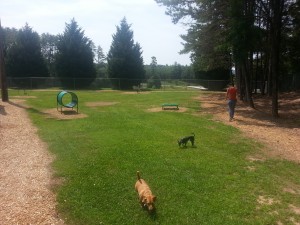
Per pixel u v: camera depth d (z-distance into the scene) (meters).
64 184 8.26
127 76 54.97
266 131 15.75
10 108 22.03
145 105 26.52
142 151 11.10
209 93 41.59
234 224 6.51
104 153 10.78
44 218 6.62
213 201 7.41
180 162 10.02
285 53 39.34
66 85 51.69
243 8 20.11
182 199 7.50
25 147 11.83
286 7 25.64
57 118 18.61
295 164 10.35
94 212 6.88
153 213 6.85
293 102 28.28
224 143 12.72
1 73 25.80
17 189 7.96
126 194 7.69
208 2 25.00
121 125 16.22
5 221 6.43
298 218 6.85
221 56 39.97
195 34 33.31
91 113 20.92
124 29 54.91
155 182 8.38
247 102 28.69
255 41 19.50
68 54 53.50
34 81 50.62
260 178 8.89
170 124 16.75
